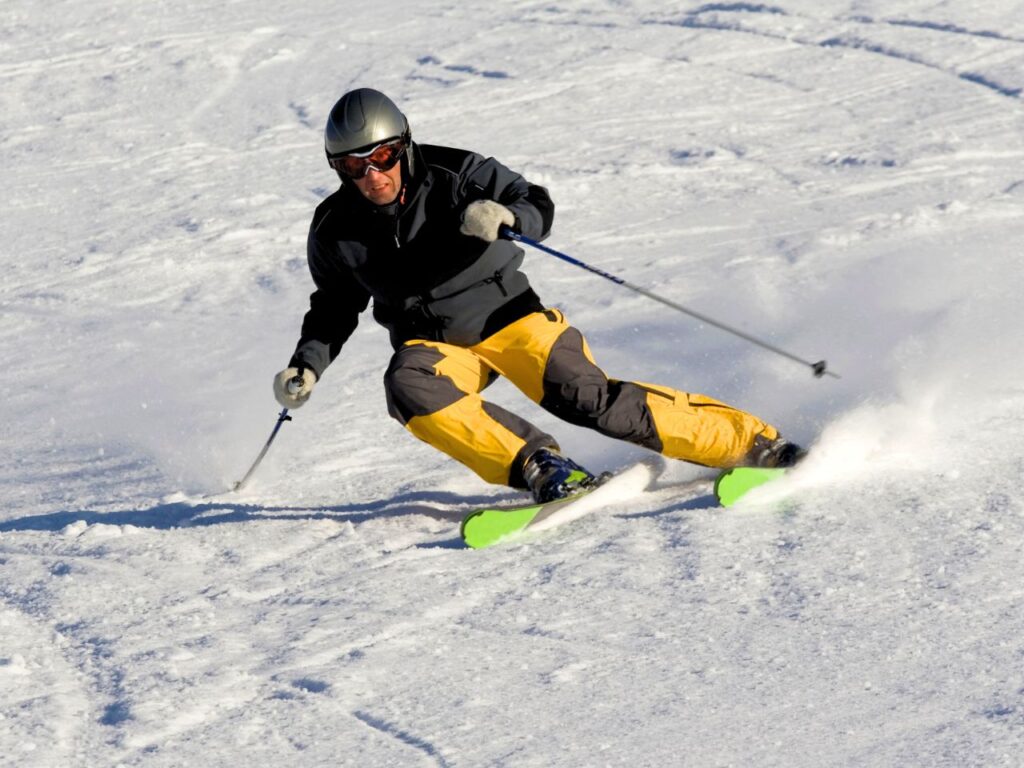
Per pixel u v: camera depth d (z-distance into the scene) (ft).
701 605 24.29
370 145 29.48
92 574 29.43
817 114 90.48
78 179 94.22
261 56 124.77
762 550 26.73
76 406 49.70
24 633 26.07
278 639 24.66
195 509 35.12
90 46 134.21
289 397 32.53
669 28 118.11
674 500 31.12
